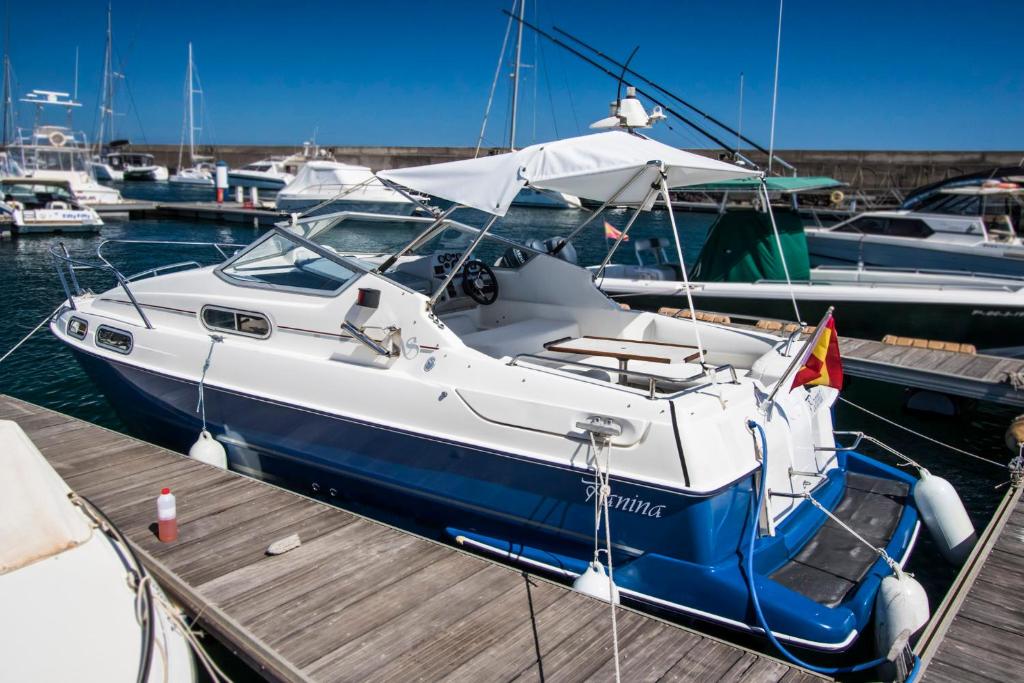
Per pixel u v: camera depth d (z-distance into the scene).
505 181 4.55
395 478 5.09
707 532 4.14
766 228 11.07
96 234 24.59
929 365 8.59
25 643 3.21
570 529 4.54
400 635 3.74
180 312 6.00
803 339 5.80
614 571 4.44
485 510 4.81
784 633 4.00
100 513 4.04
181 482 5.37
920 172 42.97
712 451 4.14
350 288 5.21
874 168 44.47
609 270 12.11
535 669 3.53
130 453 5.88
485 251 6.46
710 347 5.59
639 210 5.93
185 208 31.19
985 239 12.44
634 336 5.89
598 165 4.60
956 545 5.09
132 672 3.22
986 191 14.22
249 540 4.60
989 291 9.78
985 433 8.45
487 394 4.63
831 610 3.99
